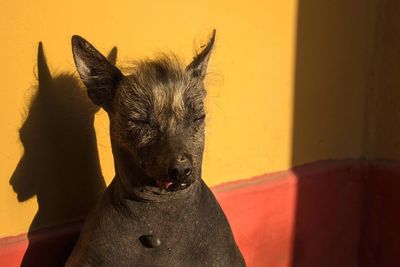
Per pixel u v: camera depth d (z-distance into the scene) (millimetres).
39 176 750
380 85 1054
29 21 708
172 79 651
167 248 685
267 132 955
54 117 749
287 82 965
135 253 682
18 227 744
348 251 1086
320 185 1020
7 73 704
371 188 1069
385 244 1064
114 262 680
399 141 1042
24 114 724
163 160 613
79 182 785
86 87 708
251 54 908
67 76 750
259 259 959
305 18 965
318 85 1008
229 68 885
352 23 1030
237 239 920
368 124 1077
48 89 737
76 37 668
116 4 766
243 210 919
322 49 1000
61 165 765
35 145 739
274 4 921
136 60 760
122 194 683
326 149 1046
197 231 694
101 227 689
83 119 773
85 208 796
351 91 1057
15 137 722
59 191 769
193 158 632
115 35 771
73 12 736
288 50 954
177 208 679
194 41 844
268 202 949
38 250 751
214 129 881
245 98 914
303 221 1006
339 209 1056
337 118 1049
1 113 708
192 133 653
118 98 667
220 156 900
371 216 1078
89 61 678
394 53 1029
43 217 763
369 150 1080
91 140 787
